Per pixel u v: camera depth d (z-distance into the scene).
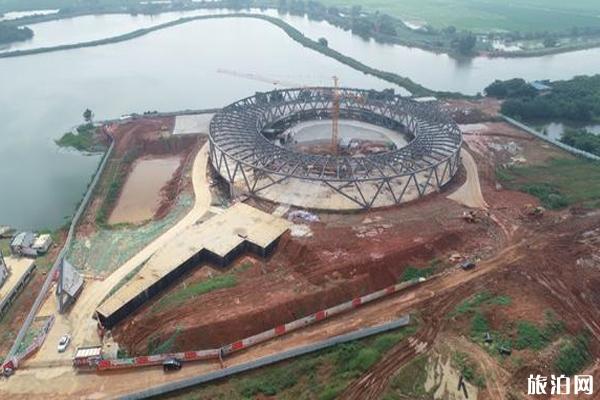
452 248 106.69
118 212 128.50
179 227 115.25
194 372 78.50
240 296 91.19
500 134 175.50
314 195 123.00
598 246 106.94
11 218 127.19
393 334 84.25
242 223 110.12
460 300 92.06
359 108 179.12
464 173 141.50
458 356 79.50
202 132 169.12
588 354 82.38
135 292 89.56
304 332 85.25
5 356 82.12
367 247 103.38
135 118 183.38
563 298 92.38
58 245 112.19
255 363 78.25
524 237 110.69
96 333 86.38
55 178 148.62
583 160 155.62
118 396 74.50
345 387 74.44
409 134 163.00
